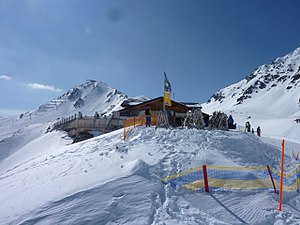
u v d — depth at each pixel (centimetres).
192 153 1216
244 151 1352
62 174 1097
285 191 968
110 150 1384
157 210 738
